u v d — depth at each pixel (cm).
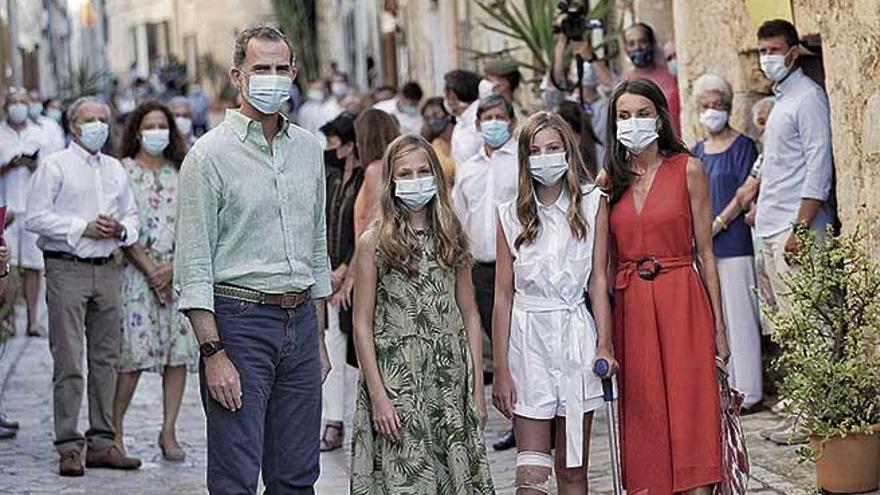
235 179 625
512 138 959
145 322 969
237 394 623
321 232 655
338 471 922
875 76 827
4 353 1405
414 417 658
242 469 625
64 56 4306
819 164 889
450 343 664
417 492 657
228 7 4978
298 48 3750
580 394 670
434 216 666
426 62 2458
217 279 627
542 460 680
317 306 657
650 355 676
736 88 1066
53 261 934
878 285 762
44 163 935
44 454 1007
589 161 1046
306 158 643
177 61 4744
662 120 683
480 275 961
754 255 977
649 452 675
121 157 977
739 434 689
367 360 659
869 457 755
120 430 984
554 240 675
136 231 952
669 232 679
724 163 990
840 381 756
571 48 1211
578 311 676
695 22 1098
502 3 1341
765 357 1021
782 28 898
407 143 664
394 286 662
